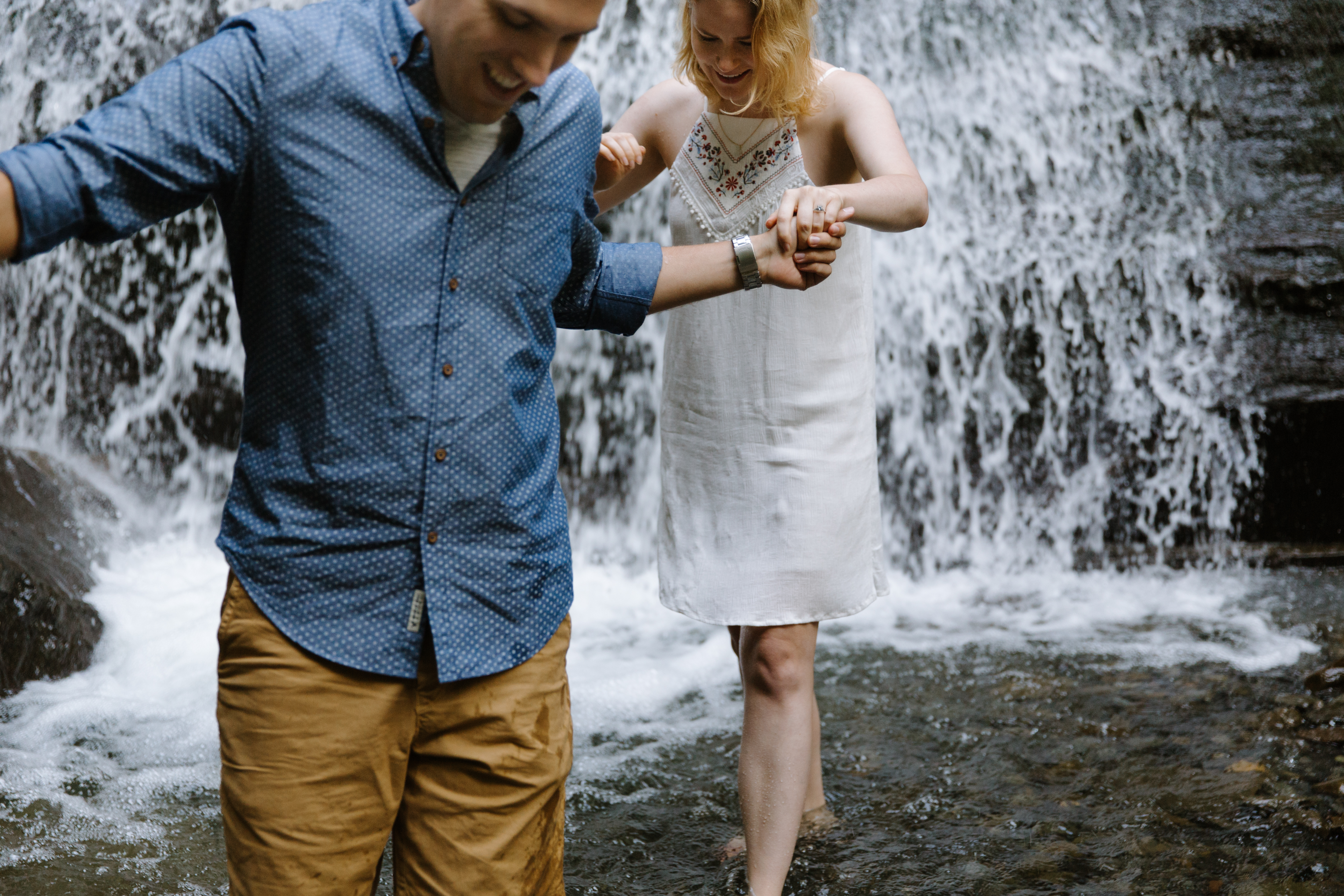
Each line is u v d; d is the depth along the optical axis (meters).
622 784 3.14
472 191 1.35
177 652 4.16
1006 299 6.16
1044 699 3.75
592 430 6.27
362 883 1.47
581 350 6.24
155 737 3.49
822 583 2.28
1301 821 2.76
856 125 2.15
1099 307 6.09
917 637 4.55
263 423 1.39
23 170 1.18
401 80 1.31
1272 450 5.77
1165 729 3.44
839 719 3.61
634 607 5.11
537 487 1.46
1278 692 3.74
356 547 1.37
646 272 1.65
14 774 3.18
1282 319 5.91
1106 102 6.44
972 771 3.16
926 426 6.20
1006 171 6.38
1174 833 2.75
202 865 2.67
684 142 2.35
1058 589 5.29
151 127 1.24
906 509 6.17
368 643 1.38
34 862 2.66
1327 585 5.18
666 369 2.41
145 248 6.12
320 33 1.31
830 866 2.61
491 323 1.39
